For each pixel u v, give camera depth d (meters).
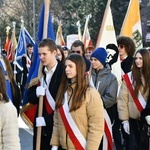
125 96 6.47
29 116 6.19
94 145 4.67
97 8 39.94
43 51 5.53
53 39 6.25
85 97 4.69
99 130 4.71
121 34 9.21
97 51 6.54
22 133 10.02
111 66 7.37
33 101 5.89
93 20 40.06
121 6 40.41
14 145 4.00
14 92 6.54
